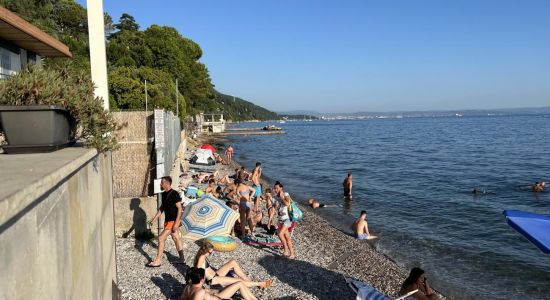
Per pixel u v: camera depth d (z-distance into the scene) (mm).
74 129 5230
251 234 13008
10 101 4309
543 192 25047
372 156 50125
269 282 8938
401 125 185125
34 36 7914
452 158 46062
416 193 25047
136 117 12281
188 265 9680
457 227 17016
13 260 2197
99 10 7414
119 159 12250
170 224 9422
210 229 9664
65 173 3252
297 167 39469
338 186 27922
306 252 12383
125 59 53500
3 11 6547
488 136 86375
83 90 5152
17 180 2547
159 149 10867
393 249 13938
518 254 13555
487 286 11016
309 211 19938
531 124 148125
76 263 3814
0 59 7887
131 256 10016
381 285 10469
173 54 62156
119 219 11211
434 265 12508
